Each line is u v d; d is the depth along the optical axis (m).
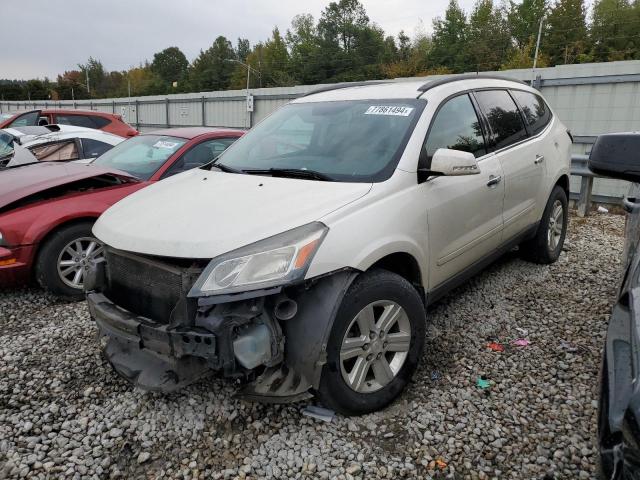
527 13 58.94
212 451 2.58
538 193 4.51
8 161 6.25
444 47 63.78
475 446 2.57
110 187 4.81
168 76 118.38
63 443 2.66
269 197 2.82
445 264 3.33
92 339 3.77
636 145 2.06
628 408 1.30
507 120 4.25
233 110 21.81
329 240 2.49
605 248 5.78
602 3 54.19
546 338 3.64
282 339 2.49
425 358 3.40
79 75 125.38
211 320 2.33
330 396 2.61
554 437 2.61
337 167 3.15
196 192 3.07
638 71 8.96
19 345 3.70
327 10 76.62
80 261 4.56
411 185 3.02
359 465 2.45
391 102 3.52
